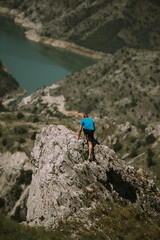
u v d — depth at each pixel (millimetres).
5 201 104938
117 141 157000
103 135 163125
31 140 137875
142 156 134250
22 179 112438
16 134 144125
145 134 153750
